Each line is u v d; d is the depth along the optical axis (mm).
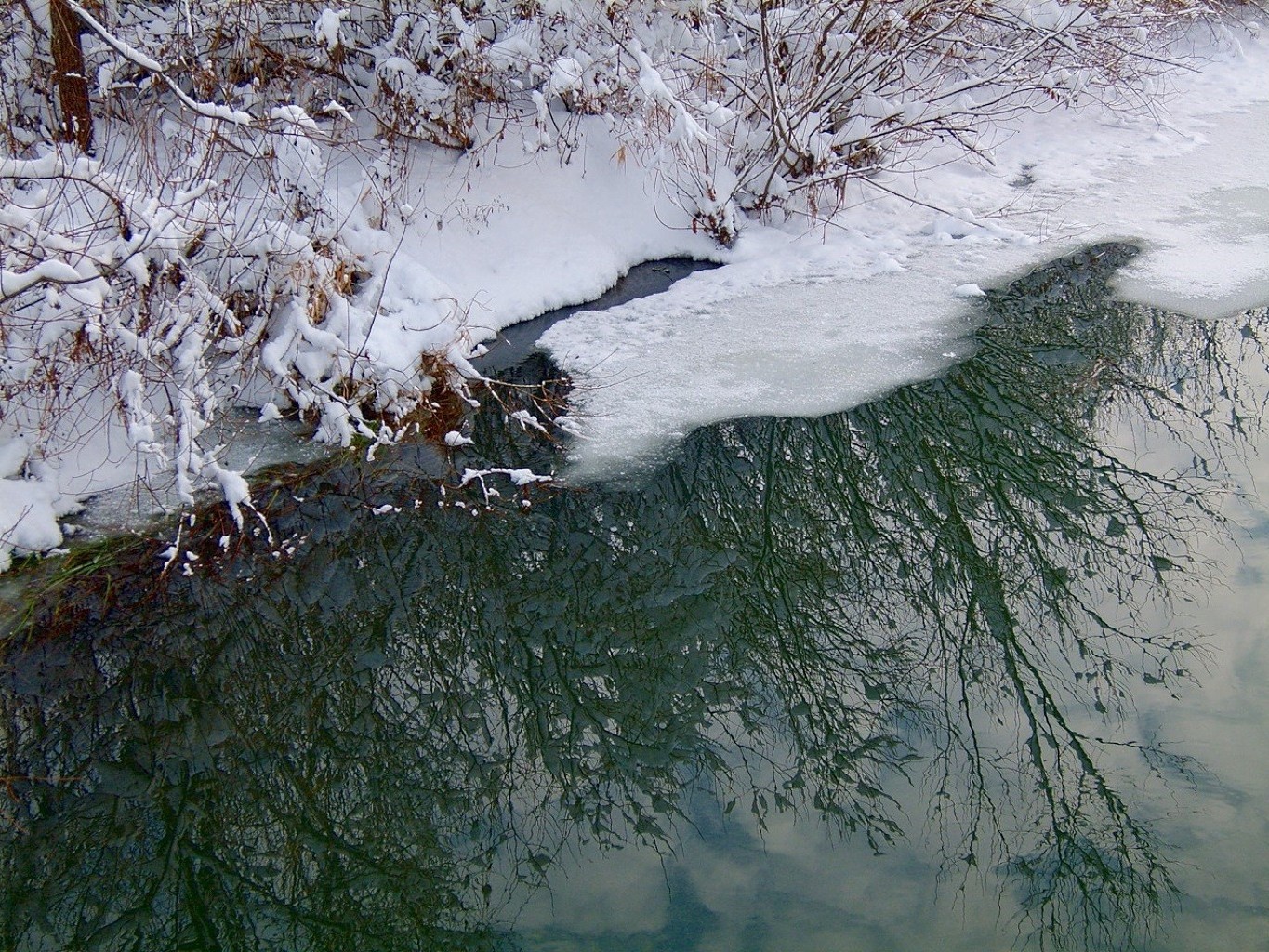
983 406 6977
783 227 9406
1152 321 7641
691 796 4551
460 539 6082
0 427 6082
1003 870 4035
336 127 8531
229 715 5102
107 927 4164
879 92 9383
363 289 7109
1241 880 3875
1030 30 9516
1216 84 12289
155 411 6641
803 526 6219
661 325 8008
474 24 8641
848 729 4859
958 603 5625
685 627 5598
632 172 9219
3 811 4613
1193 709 4684
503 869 4273
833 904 3957
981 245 8914
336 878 4328
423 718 5113
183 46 7621
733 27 9391
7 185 6051
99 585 5641
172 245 5895
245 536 5980
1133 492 6219
